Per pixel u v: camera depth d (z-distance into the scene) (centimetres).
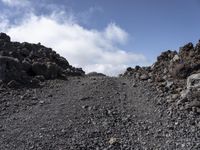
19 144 1606
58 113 1998
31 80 2689
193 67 2519
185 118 1889
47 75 2903
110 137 1684
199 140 1652
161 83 2498
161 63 2964
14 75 2636
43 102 2238
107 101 2208
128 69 3175
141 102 2184
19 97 2347
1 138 1680
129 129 1781
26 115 2005
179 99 2125
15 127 1819
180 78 2527
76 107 2094
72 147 1564
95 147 1580
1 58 2623
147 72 2950
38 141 1630
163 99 2184
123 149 1570
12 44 3303
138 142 1641
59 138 1659
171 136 1695
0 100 2256
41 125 1825
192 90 2109
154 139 1672
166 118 1902
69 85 2711
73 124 1823
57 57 3544
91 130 1745
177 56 2780
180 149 1562
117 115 1964
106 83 2694
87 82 2777
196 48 2766
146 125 1827
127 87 2566
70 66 3584
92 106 2089
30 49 3412
